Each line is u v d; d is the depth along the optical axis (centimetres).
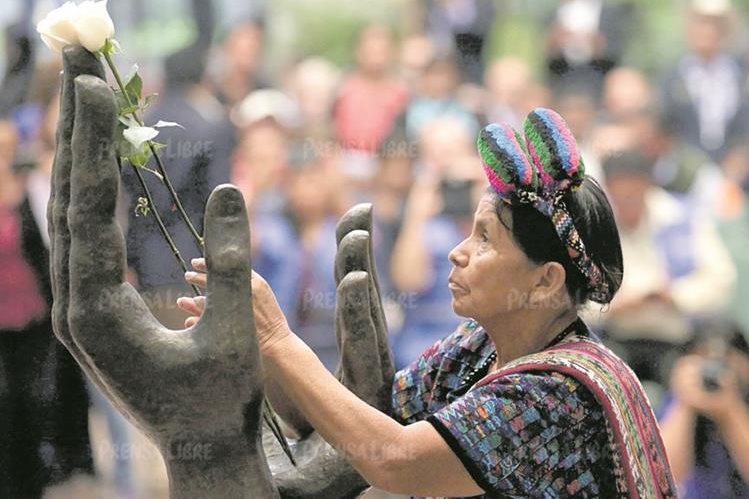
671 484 409
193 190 835
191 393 363
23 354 772
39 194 796
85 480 771
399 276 852
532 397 387
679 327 813
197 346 363
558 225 398
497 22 926
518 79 912
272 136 865
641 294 821
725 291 837
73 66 361
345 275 418
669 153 884
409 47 916
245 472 371
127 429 775
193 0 908
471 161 876
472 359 432
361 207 429
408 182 870
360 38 916
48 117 833
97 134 353
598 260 405
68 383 772
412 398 433
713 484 745
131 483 775
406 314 845
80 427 772
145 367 360
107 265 358
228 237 366
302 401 386
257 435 374
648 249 845
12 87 843
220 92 884
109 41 366
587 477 390
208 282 367
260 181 853
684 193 870
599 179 862
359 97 892
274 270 847
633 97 903
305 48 916
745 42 930
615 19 926
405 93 898
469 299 410
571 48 923
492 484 383
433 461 382
